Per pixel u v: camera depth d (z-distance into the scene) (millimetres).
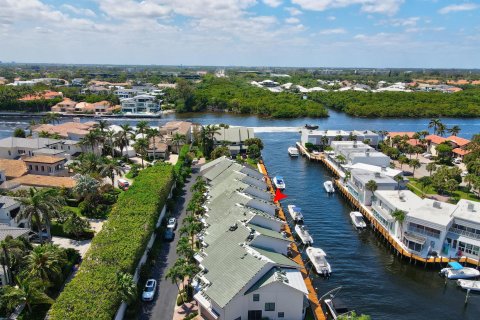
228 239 57688
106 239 57500
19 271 51844
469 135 194000
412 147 141250
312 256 69250
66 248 63469
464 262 69250
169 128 162125
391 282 65688
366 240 81562
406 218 74000
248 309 47719
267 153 155000
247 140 140250
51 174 98188
